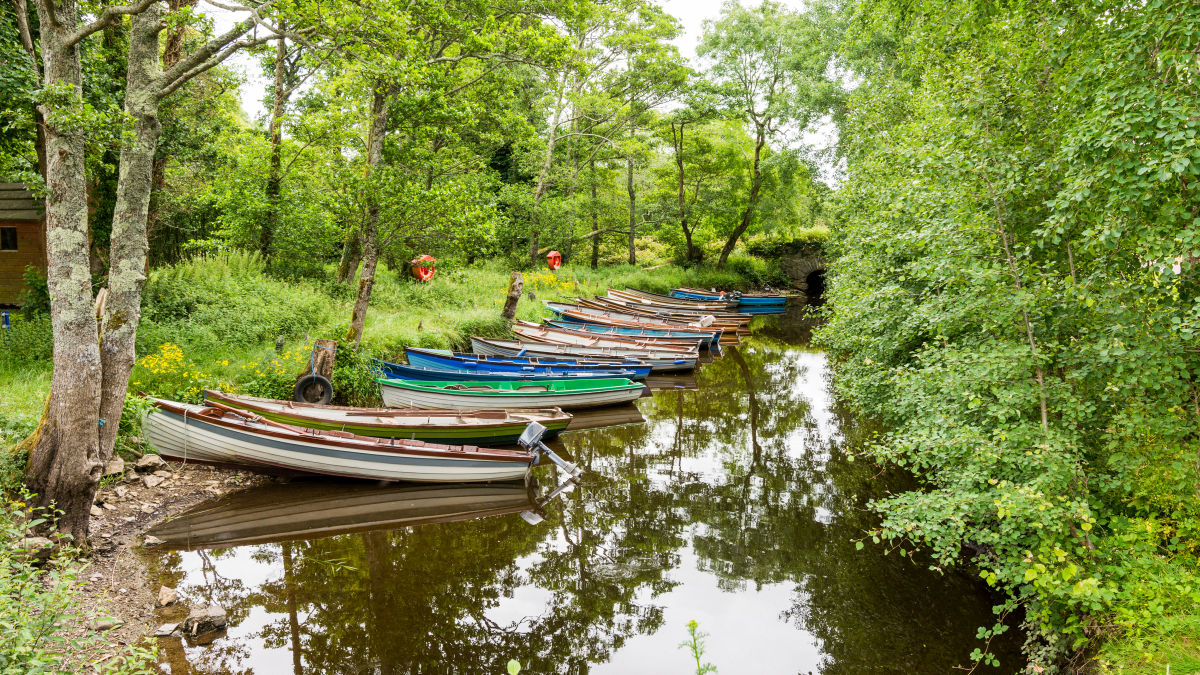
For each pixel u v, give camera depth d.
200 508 8.08
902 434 6.08
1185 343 4.61
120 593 5.96
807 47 26.25
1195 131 3.96
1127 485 4.75
